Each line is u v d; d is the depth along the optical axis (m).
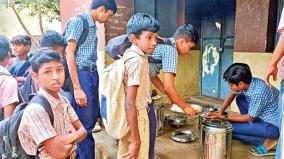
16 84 1.87
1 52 1.88
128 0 3.65
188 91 4.89
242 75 2.30
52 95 1.42
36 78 1.42
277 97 2.36
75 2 3.65
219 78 4.58
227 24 4.32
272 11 3.36
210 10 4.57
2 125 1.37
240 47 3.77
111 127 1.71
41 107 1.34
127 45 2.56
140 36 1.63
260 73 3.49
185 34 2.09
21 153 1.36
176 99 2.10
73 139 1.44
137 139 1.63
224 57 4.45
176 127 3.18
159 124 2.92
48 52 1.40
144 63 1.67
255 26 3.52
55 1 4.42
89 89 2.24
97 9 2.17
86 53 2.21
